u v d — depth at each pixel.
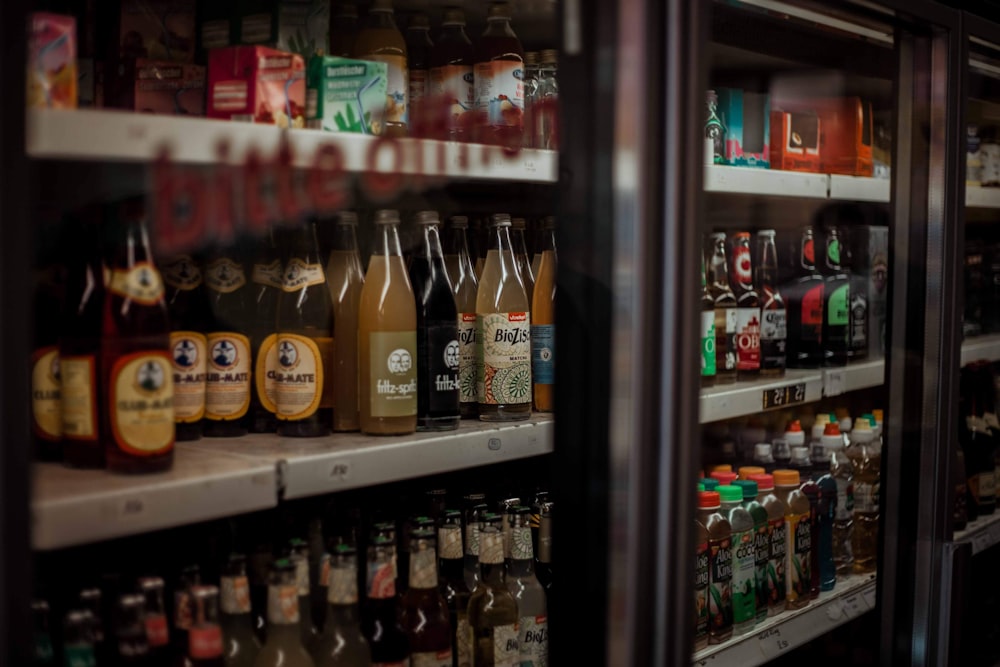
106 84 1.41
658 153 1.25
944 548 1.94
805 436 2.47
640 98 1.23
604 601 1.28
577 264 1.29
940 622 1.95
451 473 1.88
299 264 1.52
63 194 1.13
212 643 1.28
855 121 2.29
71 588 1.30
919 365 1.96
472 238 1.83
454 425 1.60
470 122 1.70
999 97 2.31
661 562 1.28
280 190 1.22
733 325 2.08
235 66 1.32
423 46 1.74
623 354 1.25
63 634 1.20
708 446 2.24
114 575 1.29
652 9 1.24
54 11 1.37
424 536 1.52
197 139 1.13
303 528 1.57
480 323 1.71
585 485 1.30
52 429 1.26
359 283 1.56
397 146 1.35
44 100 1.09
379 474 1.40
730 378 2.06
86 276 1.26
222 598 1.36
